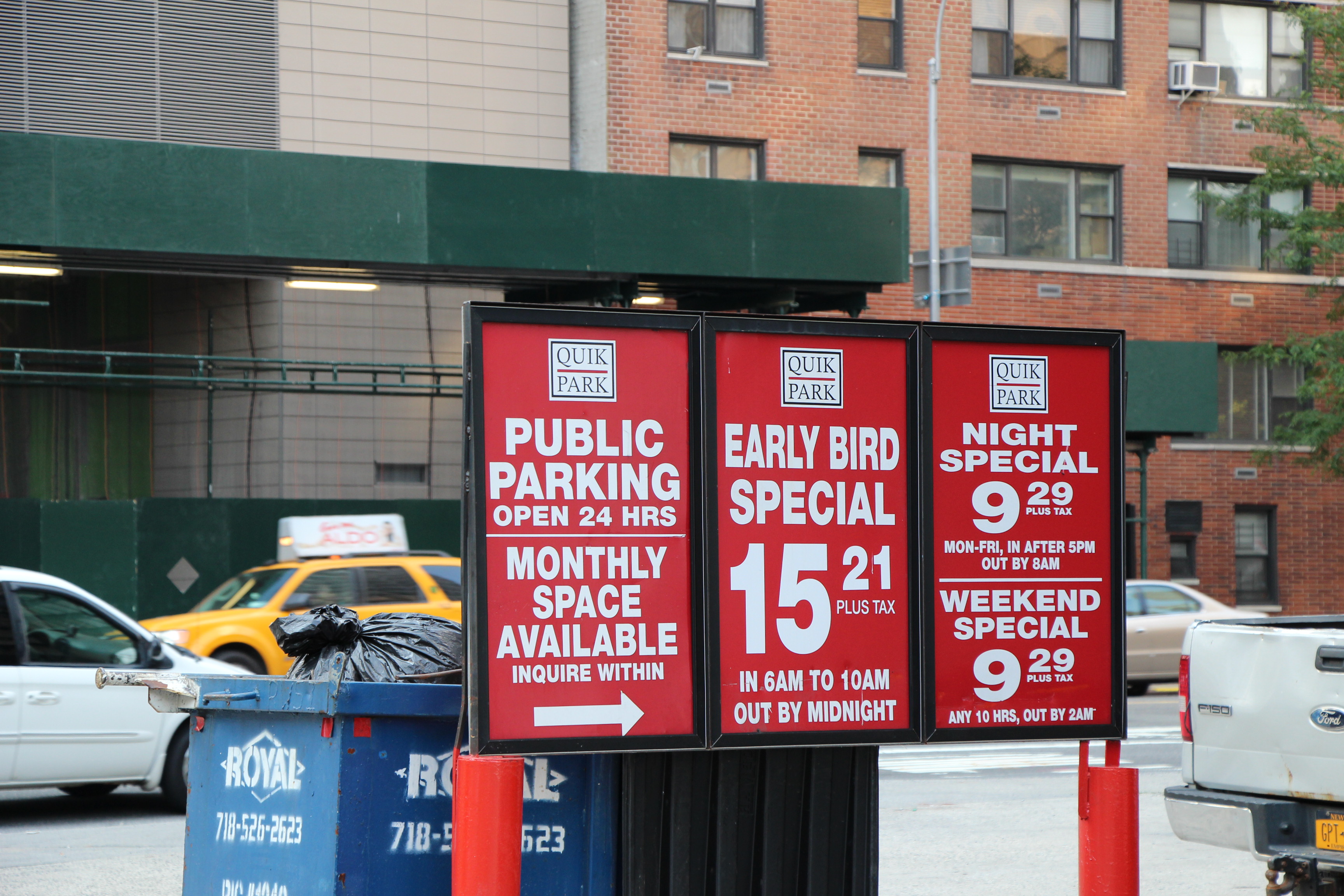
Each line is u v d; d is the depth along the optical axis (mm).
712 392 6102
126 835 11594
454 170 22781
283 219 21969
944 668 6453
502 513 5812
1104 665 6680
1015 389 6621
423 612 18859
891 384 6410
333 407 26719
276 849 6203
